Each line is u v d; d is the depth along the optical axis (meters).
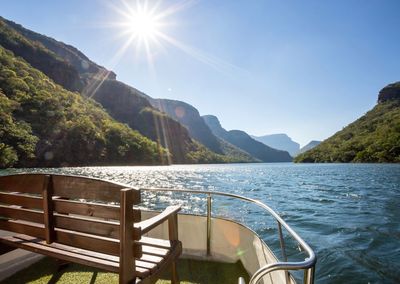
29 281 3.25
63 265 3.55
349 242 9.96
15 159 63.28
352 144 126.44
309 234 11.14
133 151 119.56
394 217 14.77
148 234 4.17
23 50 145.00
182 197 22.83
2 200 2.71
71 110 106.19
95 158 98.19
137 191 1.99
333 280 6.90
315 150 153.25
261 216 14.78
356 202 20.27
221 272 3.50
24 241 2.61
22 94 88.19
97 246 2.11
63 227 2.32
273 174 58.97
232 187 31.80
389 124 122.81
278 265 1.45
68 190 2.29
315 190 28.59
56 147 84.31
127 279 1.92
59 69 155.50
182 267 3.66
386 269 7.44
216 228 3.90
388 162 100.19
